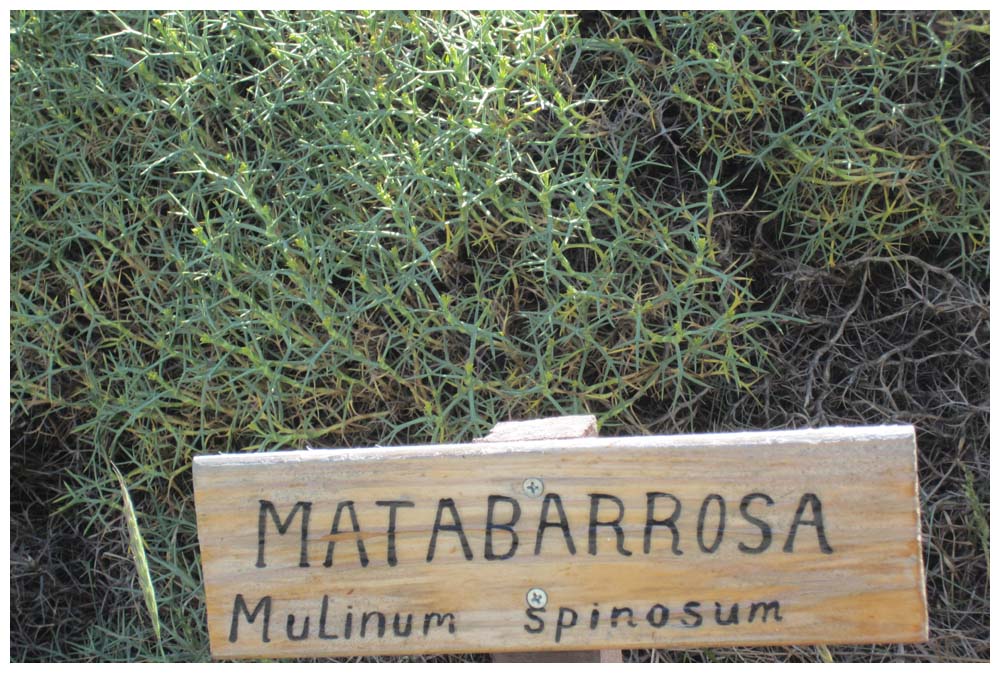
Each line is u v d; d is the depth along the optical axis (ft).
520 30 4.06
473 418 3.81
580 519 2.35
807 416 3.95
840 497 2.28
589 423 2.72
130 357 4.21
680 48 4.18
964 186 3.88
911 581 2.25
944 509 3.96
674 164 4.23
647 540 2.33
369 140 3.97
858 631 2.27
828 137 3.99
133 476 4.28
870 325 4.09
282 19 4.08
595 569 2.34
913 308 4.07
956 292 4.02
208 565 2.40
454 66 3.94
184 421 4.12
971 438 4.00
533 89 3.96
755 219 4.22
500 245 4.15
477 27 4.05
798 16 4.12
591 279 3.83
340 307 4.17
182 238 4.19
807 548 2.29
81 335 4.33
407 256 4.03
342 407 4.10
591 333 3.92
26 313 4.08
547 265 3.83
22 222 4.24
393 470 2.39
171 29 4.04
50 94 4.23
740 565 2.31
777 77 4.10
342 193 4.17
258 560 2.40
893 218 4.09
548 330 4.05
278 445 3.96
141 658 4.19
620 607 2.33
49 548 4.32
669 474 2.33
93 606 4.34
